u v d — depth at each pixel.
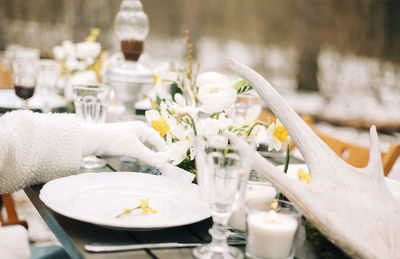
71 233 0.82
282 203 0.78
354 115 6.10
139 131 1.23
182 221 0.80
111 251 0.76
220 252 0.74
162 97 1.23
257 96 1.32
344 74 7.28
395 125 5.80
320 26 7.35
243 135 0.99
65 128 1.10
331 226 0.72
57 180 0.98
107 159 1.37
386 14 7.14
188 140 0.97
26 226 1.47
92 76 2.25
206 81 0.99
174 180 1.04
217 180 0.70
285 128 0.90
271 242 0.71
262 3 7.89
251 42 8.10
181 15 8.12
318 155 0.86
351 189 0.81
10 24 6.81
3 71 2.65
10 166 1.05
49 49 6.76
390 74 7.17
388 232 0.74
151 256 0.75
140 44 1.92
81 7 6.15
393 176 3.45
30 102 2.00
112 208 0.91
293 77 7.59
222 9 8.12
